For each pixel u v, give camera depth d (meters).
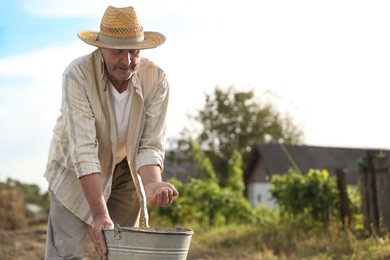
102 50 5.00
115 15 4.90
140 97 5.21
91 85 5.11
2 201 20.62
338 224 12.34
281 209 13.85
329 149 37.62
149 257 4.34
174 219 18.20
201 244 12.95
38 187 30.97
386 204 11.48
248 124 46.09
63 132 5.26
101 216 4.84
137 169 5.32
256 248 12.02
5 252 11.41
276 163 36.81
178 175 39.69
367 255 9.98
